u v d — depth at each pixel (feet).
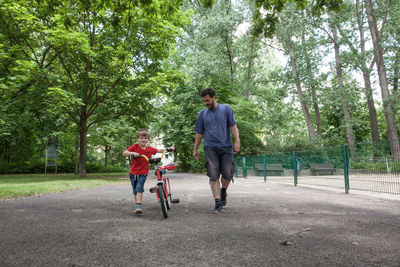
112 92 46.68
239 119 67.36
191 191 25.70
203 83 68.18
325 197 20.40
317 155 30.63
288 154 38.63
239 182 40.73
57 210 14.69
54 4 18.47
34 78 37.91
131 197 21.12
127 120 51.57
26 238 8.95
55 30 36.06
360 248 7.77
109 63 41.42
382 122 111.45
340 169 25.86
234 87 80.43
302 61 83.41
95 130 75.97
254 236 9.10
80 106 44.09
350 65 71.97
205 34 70.85
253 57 78.48
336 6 16.80
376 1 67.00
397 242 8.34
